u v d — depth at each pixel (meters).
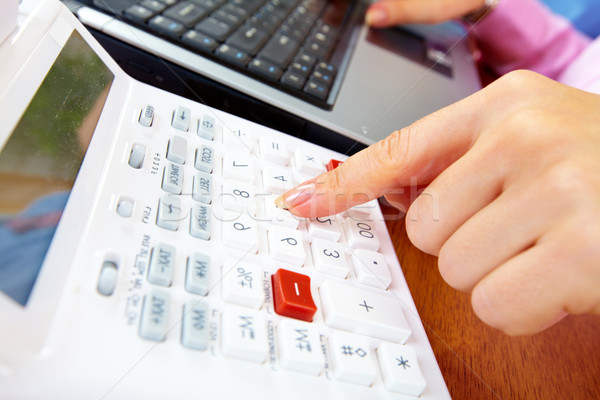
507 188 0.28
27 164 0.23
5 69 0.23
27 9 0.29
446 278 0.30
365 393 0.26
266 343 0.24
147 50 0.40
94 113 0.30
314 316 0.29
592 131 0.27
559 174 0.25
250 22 0.50
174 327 0.23
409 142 0.31
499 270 0.27
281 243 0.31
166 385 0.21
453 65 0.64
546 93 0.30
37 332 0.19
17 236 0.21
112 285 0.23
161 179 0.30
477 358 0.34
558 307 0.26
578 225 0.25
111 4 0.41
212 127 0.37
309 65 0.48
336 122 0.44
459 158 0.32
